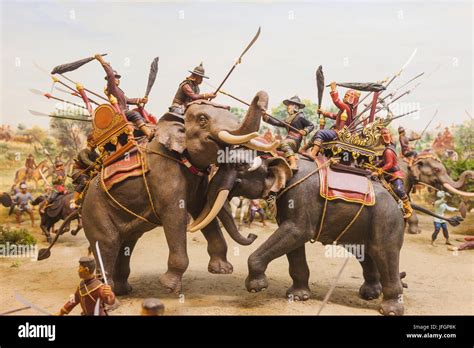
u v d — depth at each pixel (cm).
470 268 1156
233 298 884
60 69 909
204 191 880
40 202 1527
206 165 830
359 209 829
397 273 826
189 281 997
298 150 935
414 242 1459
